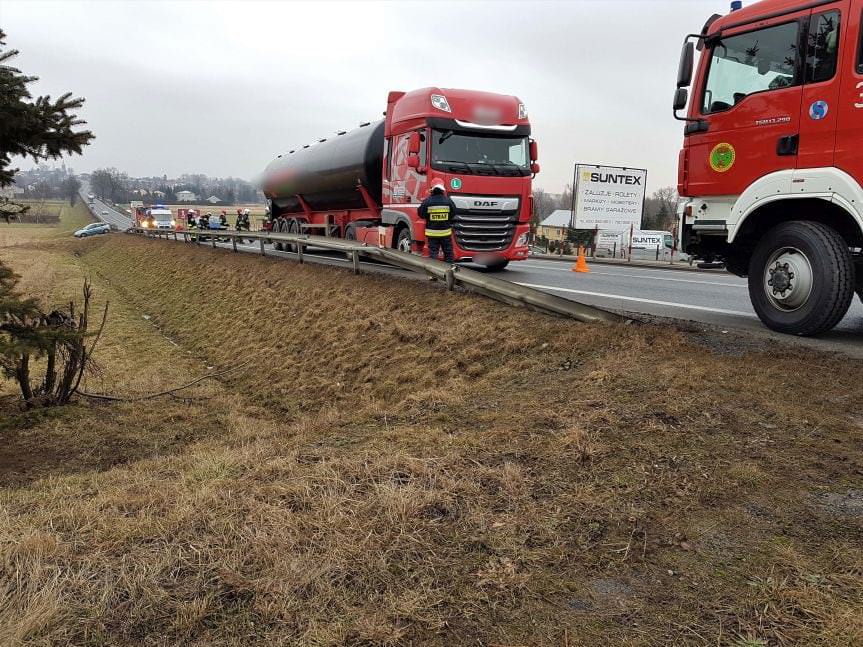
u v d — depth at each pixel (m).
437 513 2.75
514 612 2.11
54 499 3.48
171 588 2.26
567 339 5.96
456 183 11.09
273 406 8.92
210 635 2.02
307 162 17.45
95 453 6.77
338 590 2.23
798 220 5.58
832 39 5.07
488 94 11.75
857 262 5.52
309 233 20.20
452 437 3.77
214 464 3.72
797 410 3.77
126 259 31.95
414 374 7.09
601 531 2.58
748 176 5.79
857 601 2.06
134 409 8.67
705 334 5.63
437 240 10.52
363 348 8.89
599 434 3.56
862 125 4.84
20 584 2.28
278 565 2.35
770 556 2.36
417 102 11.47
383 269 12.34
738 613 2.04
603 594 2.19
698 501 2.79
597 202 30.19
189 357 13.18
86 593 2.23
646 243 29.77
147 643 1.99
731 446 3.33
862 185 4.86
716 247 6.75
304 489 3.00
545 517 2.69
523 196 11.75
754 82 5.72
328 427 4.78
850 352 4.97
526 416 4.09
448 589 2.23
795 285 5.42
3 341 6.66
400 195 12.18
